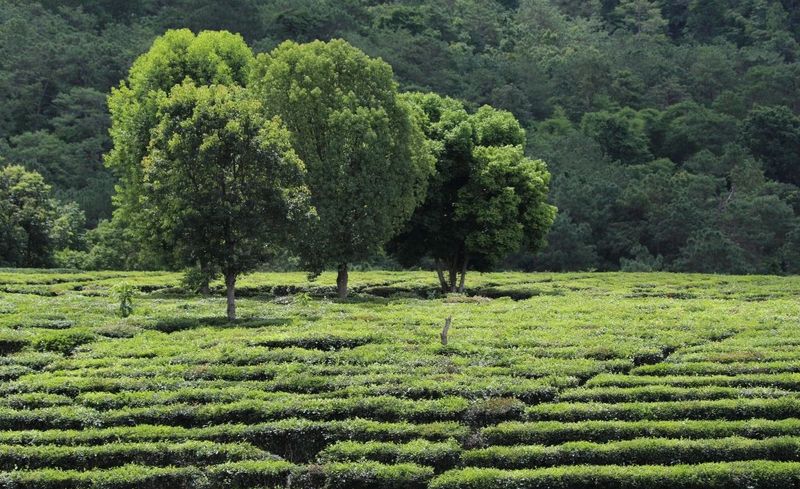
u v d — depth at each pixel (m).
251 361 34.59
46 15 144.38
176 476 25.86
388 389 30.75
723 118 141.38
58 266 76.88
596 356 35.06
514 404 29.25
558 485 24.69
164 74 58.81
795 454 25.64
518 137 63.16
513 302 50.56
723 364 33.16
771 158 131.62
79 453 26.81
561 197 106.25
